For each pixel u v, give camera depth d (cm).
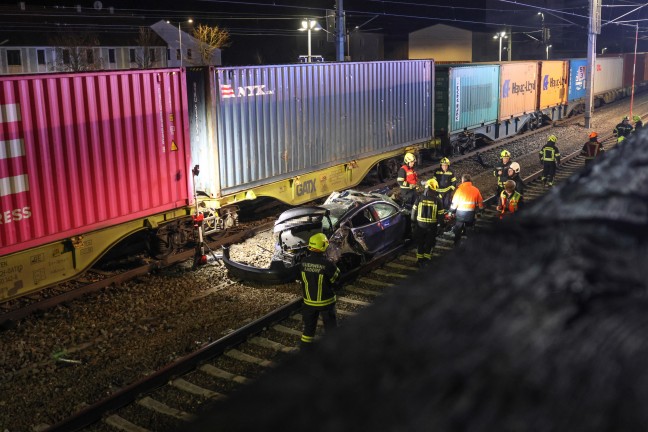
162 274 1192
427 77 2019
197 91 1278
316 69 1527
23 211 964
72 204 1036
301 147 1516
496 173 1374
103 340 905
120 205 1120
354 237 1141
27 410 723
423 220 1175
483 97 2503
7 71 4619
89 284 1091
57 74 988
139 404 728
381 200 1261
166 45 5659
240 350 874
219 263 1248
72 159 1028
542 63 3084
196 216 1224
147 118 1148
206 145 1290
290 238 1138
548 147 1834
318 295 812
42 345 888
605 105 4559
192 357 812
